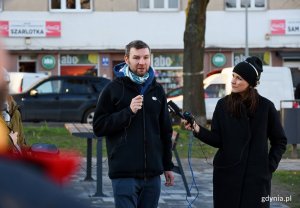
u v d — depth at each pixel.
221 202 5.44
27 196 1.20
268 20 34.81
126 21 34.81
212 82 25.27
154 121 5.40
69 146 15.66
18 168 1.27
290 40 34.88
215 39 34.88
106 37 34.78
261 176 5.38
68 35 34.56
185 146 15.59
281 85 25.78
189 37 19.53
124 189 5.30
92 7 34.62
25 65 34.38
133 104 5.21
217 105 5.54
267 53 35.03
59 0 34.44
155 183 5.41
